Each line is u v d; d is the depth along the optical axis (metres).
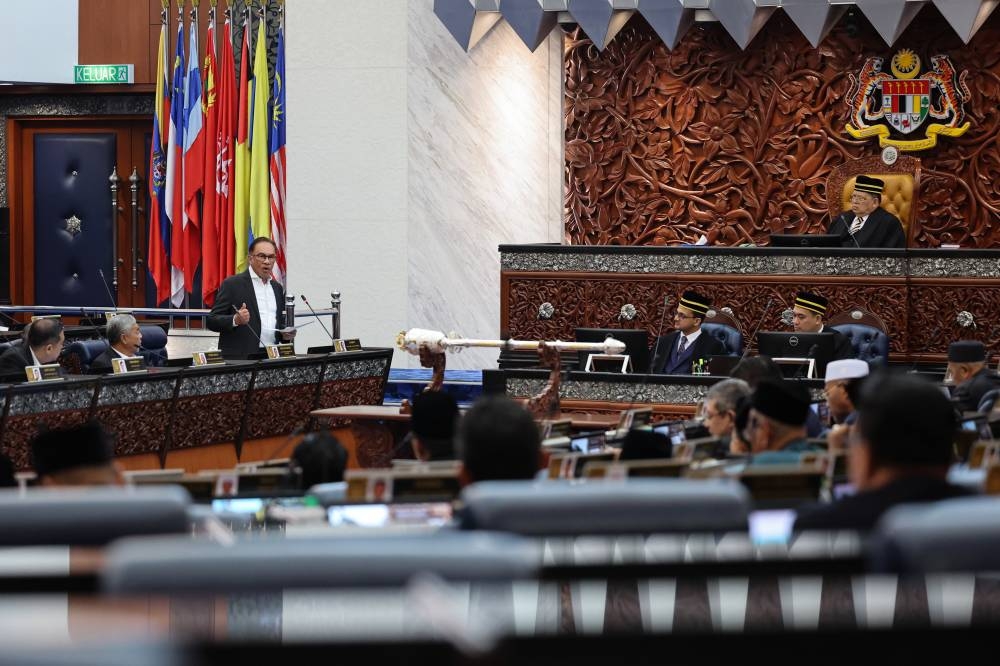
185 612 2.36
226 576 2.37
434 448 6.91
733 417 8.05
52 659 1.65
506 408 4.29
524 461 4.24
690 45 18.78
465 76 19.00
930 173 18.09
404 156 19.05
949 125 17.94
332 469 6.01
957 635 2.50
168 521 3.00
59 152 22.14
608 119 19.25
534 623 2.65
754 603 2.91
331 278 19.34
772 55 18.48
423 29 18.98
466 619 2.32
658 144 19.05
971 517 2.70
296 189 19.45
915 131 18.06
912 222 17.05
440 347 11.85
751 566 2.92
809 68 18.39
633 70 19.08
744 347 15.84
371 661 2.29
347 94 19.23
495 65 19.19
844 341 13.26
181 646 2.17
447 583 2.42
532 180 19.66
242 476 4.66
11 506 2.94
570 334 16.64
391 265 19.16
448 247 19.09
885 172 17.30
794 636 2.46
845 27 18.20
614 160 19.30
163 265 20.95
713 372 12.71
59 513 2.96
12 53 20.78
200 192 20.56
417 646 2.29
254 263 14.43
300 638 2.29
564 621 2.85
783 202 18.58
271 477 4.69
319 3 19.27
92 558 2.92
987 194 17.94
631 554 3.04
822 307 13.67
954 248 15.75
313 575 2.39
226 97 20.19
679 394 12.34
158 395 12.23
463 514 3.15
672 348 13.99
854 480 4.28
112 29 21.50
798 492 4.03
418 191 19.05
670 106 18.95
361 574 2.40
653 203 19.11
